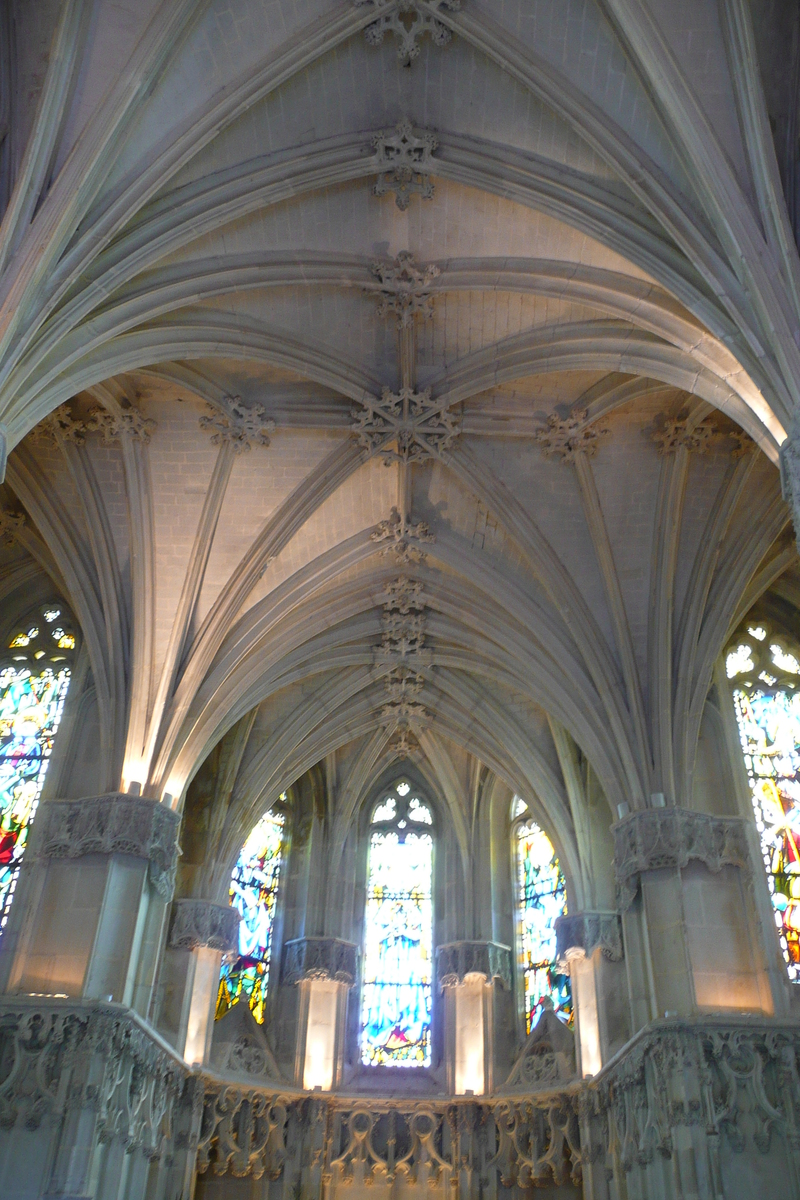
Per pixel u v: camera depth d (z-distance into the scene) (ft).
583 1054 77.87
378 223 62.75
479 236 62.85
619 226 56.59
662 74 51.31
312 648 83.76
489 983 89.25
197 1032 79.36
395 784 101.60
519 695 89.51
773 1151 59.72
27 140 49.90
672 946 66.59
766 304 49.39
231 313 64.95
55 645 83.25
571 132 56.75
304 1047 86.79
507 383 71.10
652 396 69.82
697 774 74.59
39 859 68.49
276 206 60.44
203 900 82.53
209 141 55.52
